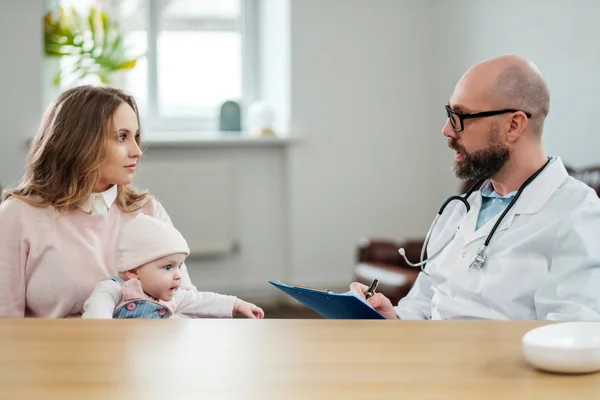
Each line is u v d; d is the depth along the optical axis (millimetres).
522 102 2559
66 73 6500
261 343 1555
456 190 6613
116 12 6801
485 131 2584
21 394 1263
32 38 6129
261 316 2672
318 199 6777
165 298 2486
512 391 1285
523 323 1725
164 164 6516
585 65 5145
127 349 1511
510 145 2582
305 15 6637
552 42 5438
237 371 1379
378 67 6832
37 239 2525
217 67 7062
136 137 2715
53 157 2561
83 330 1652
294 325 1701
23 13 6117
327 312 2268
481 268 2572
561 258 2424
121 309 2416
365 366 1405
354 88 6789
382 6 6805
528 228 2516
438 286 2725
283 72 6719
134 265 2447
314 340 1575
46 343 1549
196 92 7043
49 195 2562
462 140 2629
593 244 2408
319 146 6746
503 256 2525
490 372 1380
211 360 1442
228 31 7070
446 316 2629
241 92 7109
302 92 6672
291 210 6734
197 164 6562
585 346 1371
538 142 2604
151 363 1424
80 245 2551
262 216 6797
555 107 5441
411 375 1358
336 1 6703
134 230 2480
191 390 1284
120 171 2594
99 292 2408
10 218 2541
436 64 6840
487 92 2572
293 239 6754
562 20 5336
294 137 6668
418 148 6961
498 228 2574
